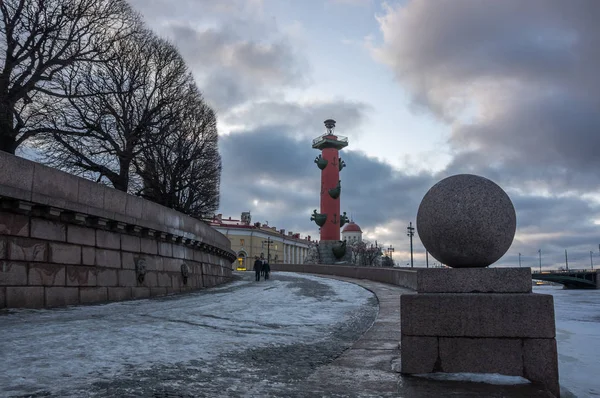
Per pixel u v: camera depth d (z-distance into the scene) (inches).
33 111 947.3
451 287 217.8
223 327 386.6
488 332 206.7
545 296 204.4
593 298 1469.0
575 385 223.5
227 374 215.9
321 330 390.0
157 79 1185.4
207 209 1513.3
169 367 229.1
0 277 463.5
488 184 225.5
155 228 735.1
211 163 1432.1
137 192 1288.1
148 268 732.7
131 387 189.0
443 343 209.6
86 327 357.4
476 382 196.5
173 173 1277.1
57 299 529.3
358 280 1189.1
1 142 878.4
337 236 2999.5
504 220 218.5
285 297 717.3
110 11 1017.5
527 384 194.5
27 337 308.2
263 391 182.9
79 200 560.7
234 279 1365.7
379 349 268.2
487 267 221.3
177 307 544.4
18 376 204.5
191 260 931.3
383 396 173.2
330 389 183.9
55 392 179.9
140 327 365.7
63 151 1060.5
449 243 221.3
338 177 3061.0
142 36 1153.4
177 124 1246.3
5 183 459.8
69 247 554.3
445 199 223.0
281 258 4714.6
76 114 1051.3
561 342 375.6
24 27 887.7
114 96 1114.1
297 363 247.0
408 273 867.4
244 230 4079.7
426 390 181.6
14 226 482.9
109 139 1090.7
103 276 613.0
